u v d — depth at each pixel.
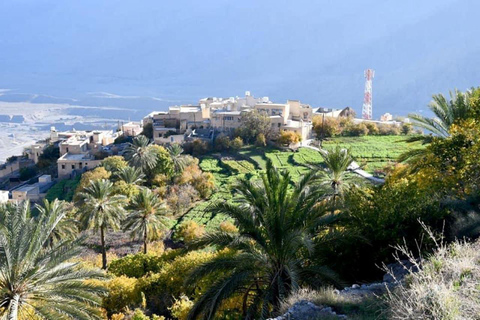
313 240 17.36
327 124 84.50
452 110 26.12
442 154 20.55
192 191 56.81
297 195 18.27
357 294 12.66
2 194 71.75
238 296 19.31
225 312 18.05
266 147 79.06
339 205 18.23
